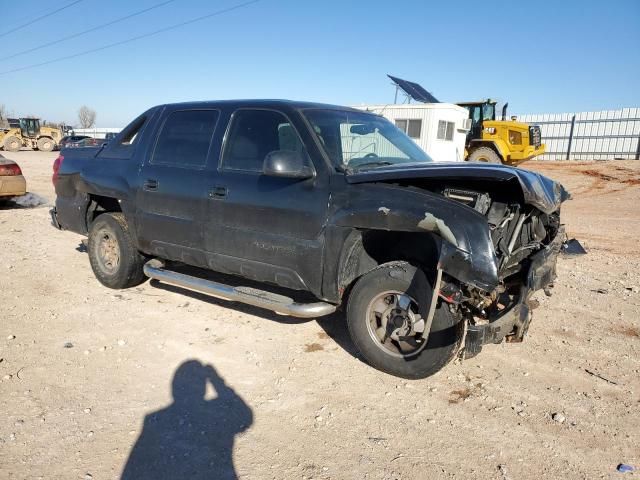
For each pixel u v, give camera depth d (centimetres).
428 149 1686
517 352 424
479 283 315
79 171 570
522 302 354
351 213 360
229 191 427
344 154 404
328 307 391
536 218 418
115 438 302
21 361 394
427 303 344
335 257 376
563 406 344
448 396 356
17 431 305
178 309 509
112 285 559
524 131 1875
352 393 357
